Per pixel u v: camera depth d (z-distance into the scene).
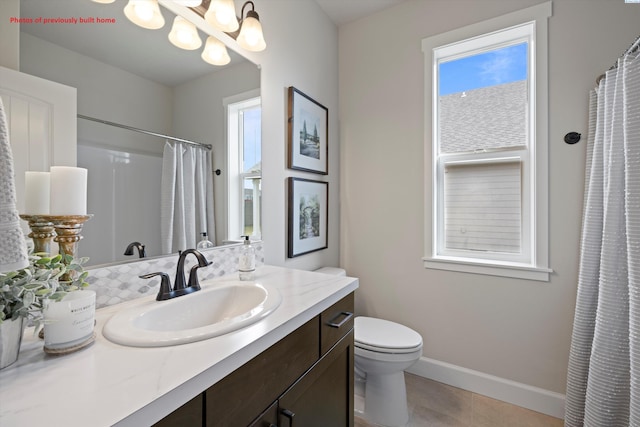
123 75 0.96
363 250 2.24
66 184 0.72
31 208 0.71
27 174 0.72
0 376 0.52
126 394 0.47
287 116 1.74
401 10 2.07
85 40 0.87
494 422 1.55
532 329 1.67
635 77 1.02
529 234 1.76
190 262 1.17
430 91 1.96
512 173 1.80
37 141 0.75
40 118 0.77
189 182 1.18
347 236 2.31
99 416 0.42
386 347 1.45
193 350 0.62
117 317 0.77
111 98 0.93
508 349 1.74
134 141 0.99
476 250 1.92
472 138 1.92
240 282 1.14
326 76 2.17
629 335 1.04
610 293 1.17
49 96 0.79
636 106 1.01
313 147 1.97
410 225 2.05
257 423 0.69
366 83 2.22
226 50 1.34
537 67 1.63
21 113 0.73
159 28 1.08
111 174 0.92
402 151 2.07
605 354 1.17
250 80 1.47
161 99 1.08
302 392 0.87
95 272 0.87
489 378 1.77
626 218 1.04
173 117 1.12
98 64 0.90
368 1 2.05
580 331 1.38
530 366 1.68
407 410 1.57
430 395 1.78
